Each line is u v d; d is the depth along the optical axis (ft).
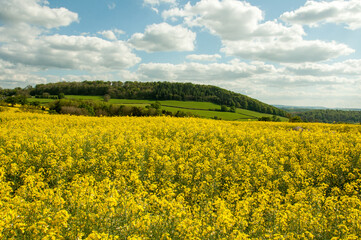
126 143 42.78
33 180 24.90
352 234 18.02
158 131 59.31
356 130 70.64
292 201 27.12
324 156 40.06
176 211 19.75
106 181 24.23
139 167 32.71
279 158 41.09
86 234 17.71
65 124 75.72
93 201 20.21
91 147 42.11
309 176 34.37
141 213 19.58
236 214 21.74
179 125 68.74
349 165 36.09
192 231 17.92
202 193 26.61
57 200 19.48
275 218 21.50
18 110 153.79
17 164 32.22
